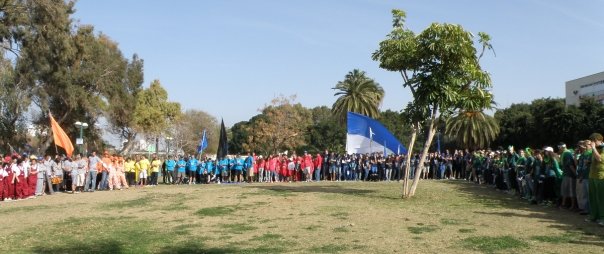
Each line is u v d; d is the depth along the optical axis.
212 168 31.91
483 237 10.38
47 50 38.03
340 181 31.92
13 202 19.67
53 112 45.00
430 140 18.97
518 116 63.81
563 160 15.12
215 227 12.22
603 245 9.55
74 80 42.97
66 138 25.77
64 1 38.88
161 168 35.25
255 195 19.77
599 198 12.09
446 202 17.16
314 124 97.88
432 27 17.27
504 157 23.05
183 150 87.19
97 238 10.98
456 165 34.72
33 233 11.77
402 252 9.12
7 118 38.62
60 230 12.14
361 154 33.78
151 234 11.37
